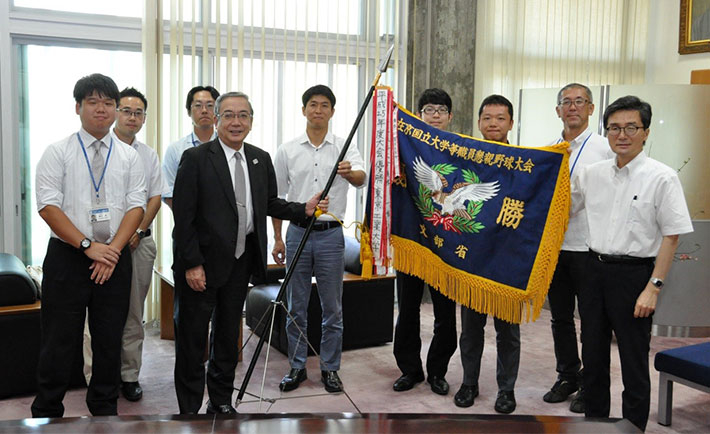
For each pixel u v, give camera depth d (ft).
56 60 16.55
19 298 12.05
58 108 16.70
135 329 12.06
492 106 11.44
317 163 12.27
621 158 9.61
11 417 10.95
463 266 10.48
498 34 20.11
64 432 5.60
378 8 18.70
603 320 9.80
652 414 11.74
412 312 12.46
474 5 19.45
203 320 10.02
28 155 16.51
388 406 11.84
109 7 16.80
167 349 14.92
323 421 5.89
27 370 11.91
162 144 16.58
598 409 9.97
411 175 10.91
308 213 10.75
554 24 21.04
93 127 9.35
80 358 12.48
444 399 12.19
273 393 12.40
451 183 10.62
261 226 10.34
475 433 5.70
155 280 16.83
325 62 18.43
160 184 11.99
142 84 16.38
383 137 10.75
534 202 10.01
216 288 10.02
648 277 9.48
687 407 12.07
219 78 17.15
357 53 18.69
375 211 10.80
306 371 13.28
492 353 14.88
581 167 11.13
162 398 12.07
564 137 12.22
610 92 16.72
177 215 9.80
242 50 17.21
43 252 16.85
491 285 10.23
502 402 11.59
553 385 12.78
